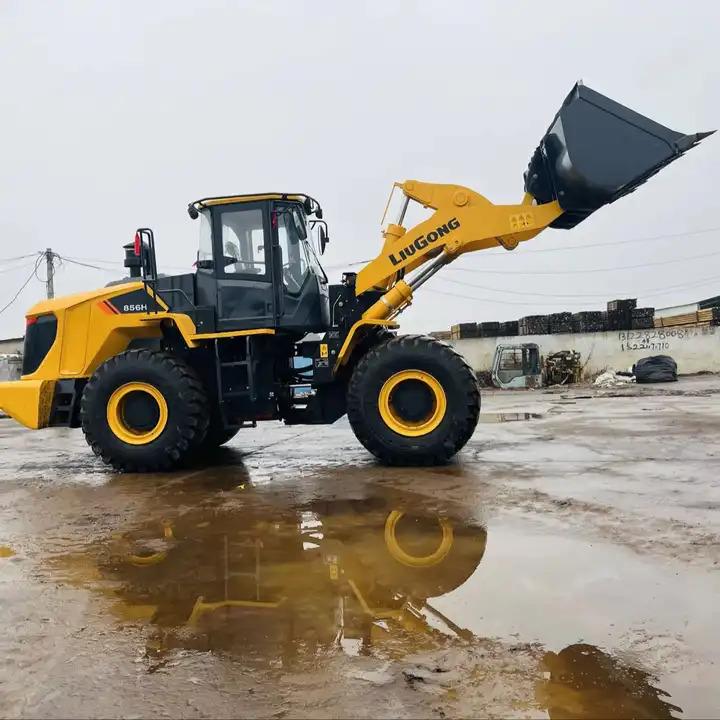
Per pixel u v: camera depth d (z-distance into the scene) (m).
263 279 5.32
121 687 1.67
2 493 4.41
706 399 11.02
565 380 20.30
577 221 5.61
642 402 10.76
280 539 2.98
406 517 3.29
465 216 5.48
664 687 1.59
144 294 5.58
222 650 1.87
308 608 2.15
